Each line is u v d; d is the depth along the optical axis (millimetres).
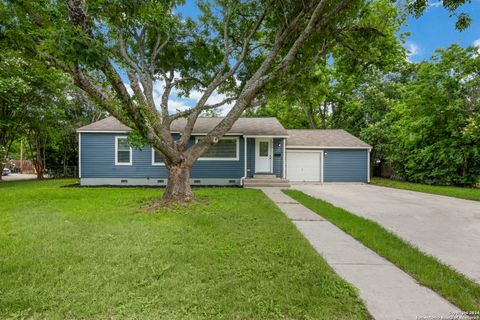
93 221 4984
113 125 12805
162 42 8867
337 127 22891
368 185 13547
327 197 9227
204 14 8836
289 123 25641
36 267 2896
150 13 6727
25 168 27859
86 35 4047
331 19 6988
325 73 20359
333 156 14938
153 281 2629
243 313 2125
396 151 15344
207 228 4598
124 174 12602
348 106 20172
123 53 7266
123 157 12594
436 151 13023
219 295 2383
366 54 9008
